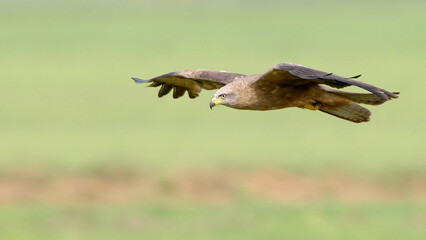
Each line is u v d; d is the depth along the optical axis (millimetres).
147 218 23406
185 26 90125
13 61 65625
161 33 84188
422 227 22188
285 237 21109
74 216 23625
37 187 28188
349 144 37219
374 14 96938
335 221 22828
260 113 46281
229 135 40000
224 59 66062
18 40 78500
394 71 58719
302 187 28422
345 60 64062
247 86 13453
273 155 34500
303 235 21109
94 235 21594
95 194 27344
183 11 107625
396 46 71125
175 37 80938
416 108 46812
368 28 84375
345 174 30328
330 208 24484
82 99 51312
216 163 32469
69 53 70375
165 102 50156
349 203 25469
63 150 36000
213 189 27922
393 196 27203
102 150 35938
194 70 14969
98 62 65625
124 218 23391
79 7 112500
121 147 36750
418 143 37500
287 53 68312
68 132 41000
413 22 87938
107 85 56062
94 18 97562
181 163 32438
